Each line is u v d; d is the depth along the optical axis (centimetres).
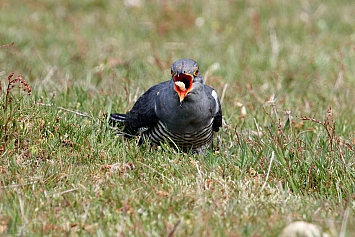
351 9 2262
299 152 1141
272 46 1933
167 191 1009
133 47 1961
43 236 869
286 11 2242
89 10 2278
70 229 882
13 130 1146
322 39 1997
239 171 1089
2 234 867
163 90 1200
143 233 869
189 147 1226
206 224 889
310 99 1562
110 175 1053
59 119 1216
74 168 1070
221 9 2277
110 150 1159
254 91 1575
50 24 2117
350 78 1675
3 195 958
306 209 961
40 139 1151
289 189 1051
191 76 1135
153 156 1148
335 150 1145
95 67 1742
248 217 919
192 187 1023
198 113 1165
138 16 2219
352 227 884
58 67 1747
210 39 2030
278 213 945
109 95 1460
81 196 982
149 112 1215
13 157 1088
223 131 1309
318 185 1075
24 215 898
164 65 1756
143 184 1030
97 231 873
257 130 1272
